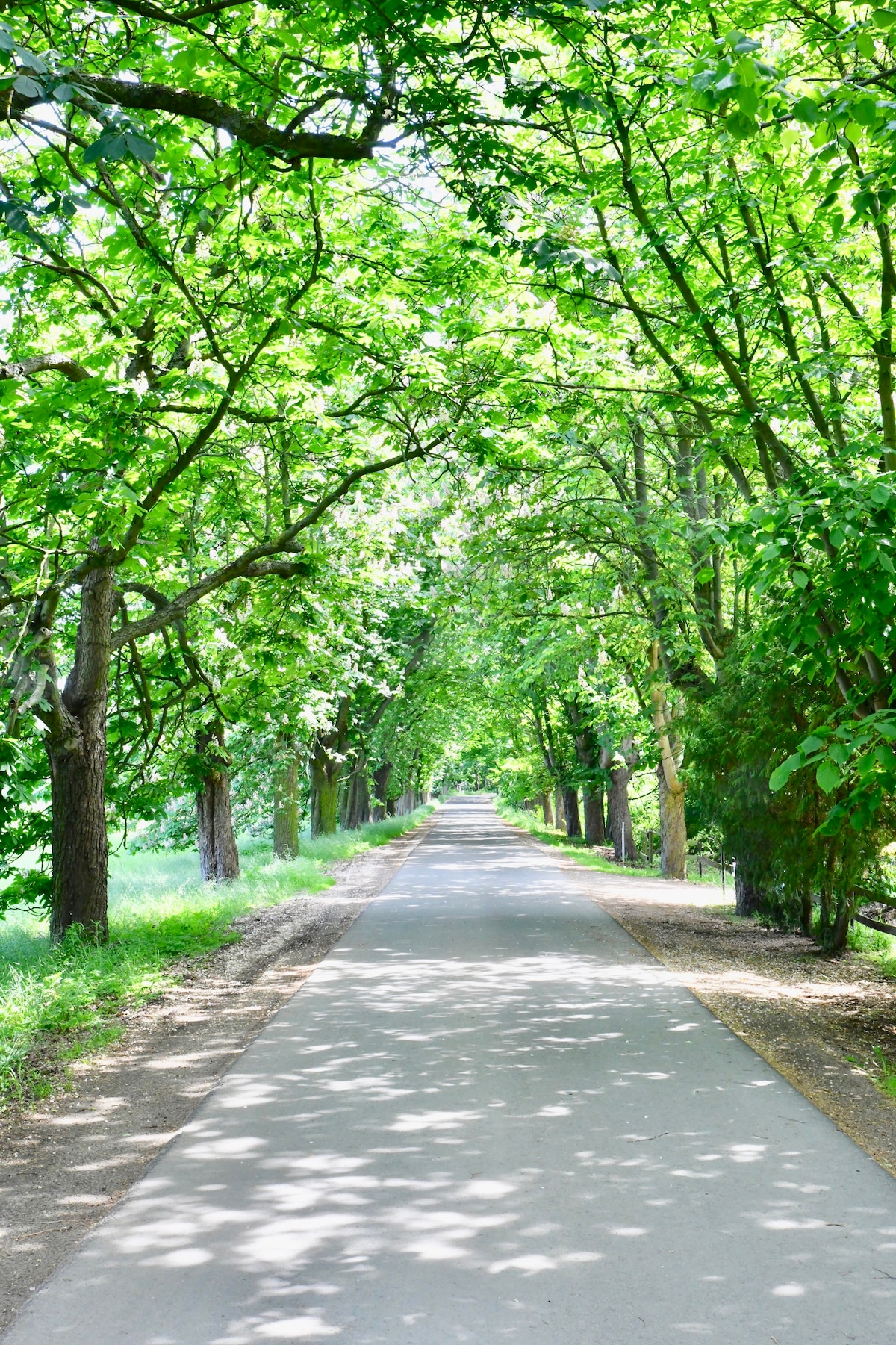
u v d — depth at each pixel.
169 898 18.02
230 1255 4.83
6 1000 9.71
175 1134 6.64
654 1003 10.52
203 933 15.02
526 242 8.01
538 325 13.48
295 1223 5.19
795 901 14.84
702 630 17.83
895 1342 4.04
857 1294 4.42
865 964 13.21
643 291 13.52
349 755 37.34
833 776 5.75
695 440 15.29
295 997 10.88
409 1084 7.64
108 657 13.91
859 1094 7.41
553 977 11.99
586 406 14.23
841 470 8.66
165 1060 8.52
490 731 50.66
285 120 9.70
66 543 13.16
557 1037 9.07
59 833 13.52
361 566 20.64
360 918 17.50
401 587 23.31
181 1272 4.67
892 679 7.40
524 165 9.02
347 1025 9.55
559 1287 4.50
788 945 14.85
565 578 20.06
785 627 7.75
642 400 15.39
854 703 7.25
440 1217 5.27
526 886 23.41
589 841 44.16
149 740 18.12
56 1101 7.43
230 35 8.57
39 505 11.64
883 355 10.48
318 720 24.25
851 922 15.07
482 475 16.61
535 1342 4.05
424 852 35.84
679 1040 8.99
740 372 11.71
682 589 17.77
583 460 18.44
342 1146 6.32
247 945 14.45
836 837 12.13
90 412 10.38
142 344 12.02
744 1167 5.95
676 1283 4.53
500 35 10.01
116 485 10.09
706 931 16.12
